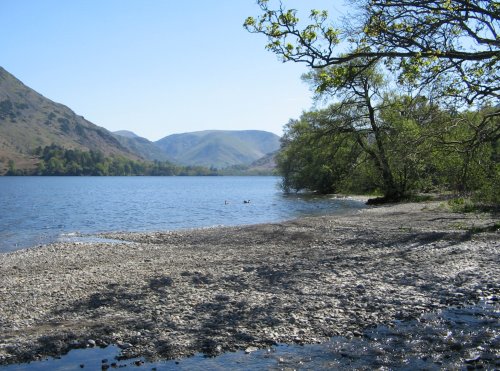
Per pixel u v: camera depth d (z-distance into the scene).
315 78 43.16
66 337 9.40
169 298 11.94
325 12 16.89
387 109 42.28
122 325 10.03
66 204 67.06
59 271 16.88
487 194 24.36
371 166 46.00
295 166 71.62
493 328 9.11
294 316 10.15
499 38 15.88
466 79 17.86
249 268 15.38
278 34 16.78
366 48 17.45
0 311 11.41
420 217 29.31
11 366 8.16
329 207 47.47
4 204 66.12
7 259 20.81
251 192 103.00
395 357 7.95
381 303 10.90
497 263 14.59
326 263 15.80
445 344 8.41
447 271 13.80
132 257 19.83
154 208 58.22
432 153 25.83
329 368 7.62
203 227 34.03
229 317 10.27
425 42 16.81
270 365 7.84
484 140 21.61
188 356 8.36
